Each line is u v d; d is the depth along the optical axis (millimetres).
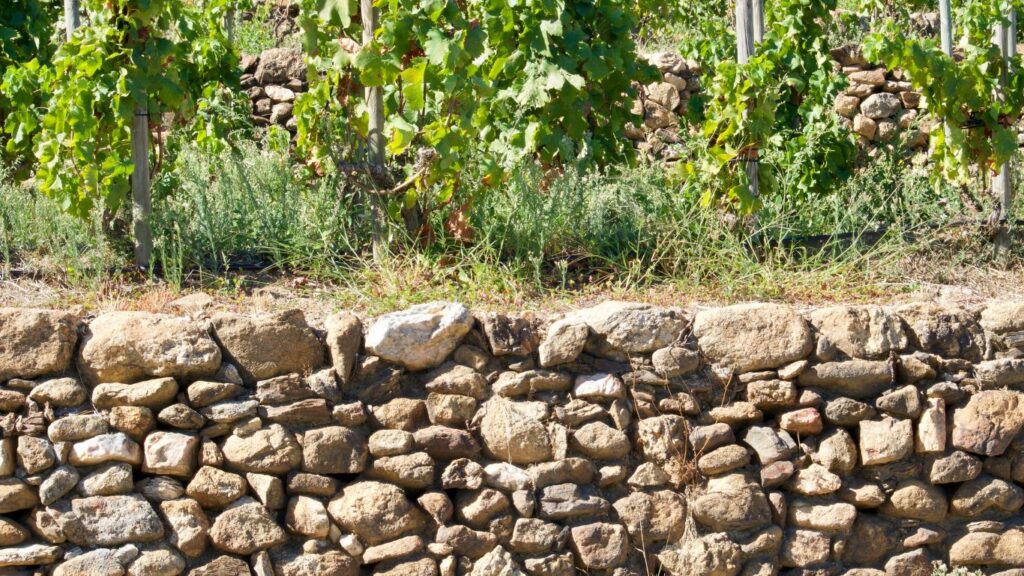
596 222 5141
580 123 5395
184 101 5484
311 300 4414
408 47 4621
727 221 5254
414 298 4352
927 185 6496
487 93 4629
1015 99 5715
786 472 4016
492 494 3818
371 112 4859
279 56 8820
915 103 8320
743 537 4012
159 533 3625
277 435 3705
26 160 5910
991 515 4180
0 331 3607
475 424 3881
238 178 5555
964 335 4195
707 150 5395
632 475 3951
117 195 4594
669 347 3994
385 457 3781
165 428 3686
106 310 4094
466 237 4797
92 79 4602
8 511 3553
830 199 6430
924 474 4133
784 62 6785
